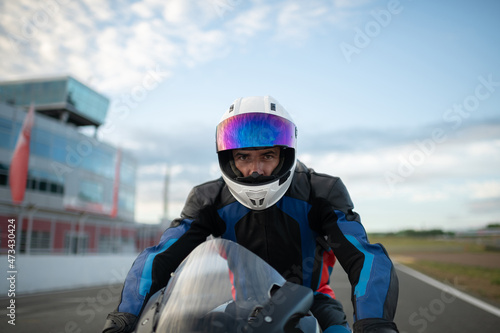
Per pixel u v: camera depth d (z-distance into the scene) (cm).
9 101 3800
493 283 1076
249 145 206
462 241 4862
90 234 3375
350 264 178
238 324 132
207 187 236
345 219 196
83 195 3397
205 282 148
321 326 188
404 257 3150
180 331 129
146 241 4159
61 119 3866
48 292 1067
